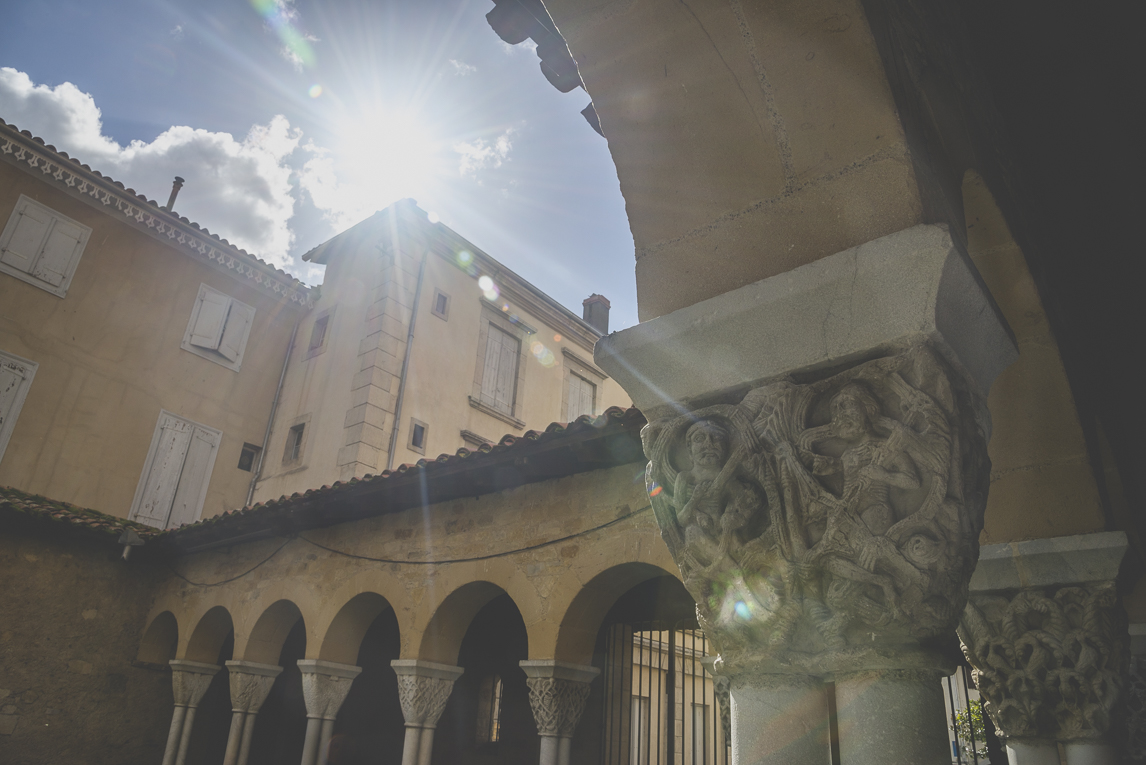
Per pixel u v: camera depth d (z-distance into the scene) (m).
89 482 11.86
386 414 12.61
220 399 13.73
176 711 8.64
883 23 1.98
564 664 5.54
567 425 5.48
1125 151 3.30
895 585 1.54
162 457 12.75
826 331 1.75
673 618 6.46
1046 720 2.76
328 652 7.18
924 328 1.64
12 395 11.35
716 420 1.85
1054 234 3.73
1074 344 3.33
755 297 1.83
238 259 14.19
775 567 1.67
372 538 7.40
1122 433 3.73
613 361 2.05
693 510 1.81
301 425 13.62
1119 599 2.82
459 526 6.73
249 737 7.83
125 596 9.55
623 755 7.32
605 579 5.64
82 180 12.47
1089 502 2.84
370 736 9.05
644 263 2.12
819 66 1.91
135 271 13.13
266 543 8.51
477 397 14.31
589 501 5.87
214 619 8.86
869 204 1.79
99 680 9.05
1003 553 2.94
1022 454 2.98
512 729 8.52
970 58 2.92
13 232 11.83
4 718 8.26
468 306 14.79
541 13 3.16
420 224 14.20
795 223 1.90
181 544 9.10
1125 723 2.77
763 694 1.67
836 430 1.67
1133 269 3.79
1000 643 2.90
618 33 2.21
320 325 14.53
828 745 1.61
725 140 2.05
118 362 12.59
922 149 1.93
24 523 8.70
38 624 8.74
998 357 1.88
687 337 1.94
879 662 1.53
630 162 2.20
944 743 1.50
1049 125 3.30
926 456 1.59
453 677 6.59
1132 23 2.86
